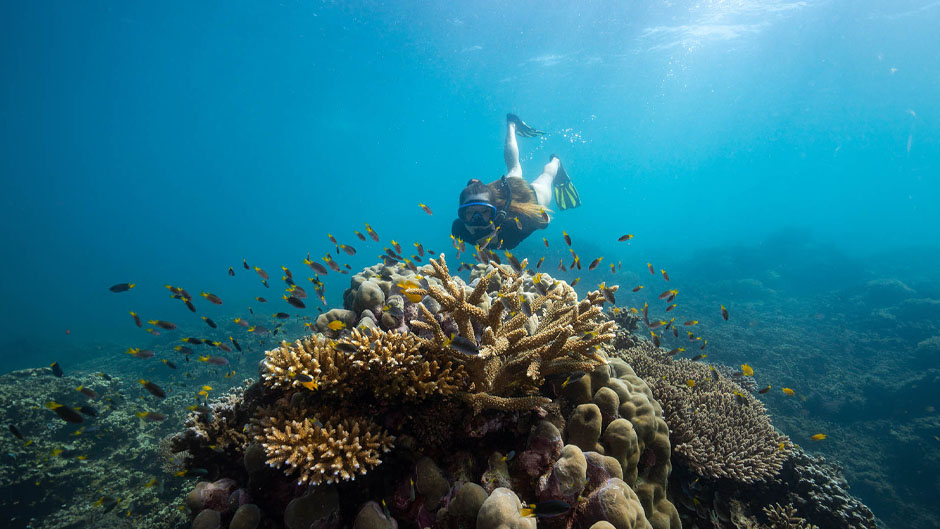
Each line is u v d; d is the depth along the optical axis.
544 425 2.70
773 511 3.96
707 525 3.53
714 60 43.31
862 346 14.69
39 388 8.89
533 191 5.30
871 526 3.90
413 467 2.58
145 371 13.63
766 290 23.36
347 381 2.66
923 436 9.73
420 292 2.68
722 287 23.98
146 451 7.76
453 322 3.14
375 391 2.60
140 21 40.62
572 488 2.37
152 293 55.91
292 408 2.73
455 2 33.00
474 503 2.29
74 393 8.91
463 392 2.61
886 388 11.40
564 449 2.53
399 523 2.50
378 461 2.34
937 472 8.87
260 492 2.72
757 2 30.52
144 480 7.14
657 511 3.00
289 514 2.36
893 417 10.73
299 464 2.25
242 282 59.84
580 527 2.42
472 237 4.84
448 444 2.64
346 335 3.33
